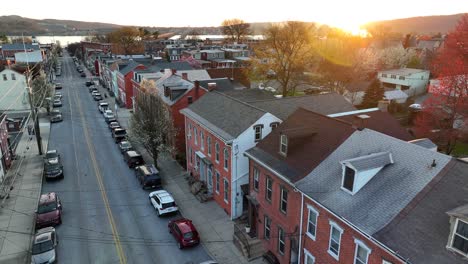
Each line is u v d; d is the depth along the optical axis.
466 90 29.42
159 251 21.91
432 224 12.46
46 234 21.80
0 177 31.12
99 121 55.66
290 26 55.12
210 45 151.25
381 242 12.83
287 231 19.42
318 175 17.89
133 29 175.38
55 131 49.38
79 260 20.95
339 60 73.25
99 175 33.84
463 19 34.44
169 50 122.62
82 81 101.06
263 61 58.69
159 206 25.83
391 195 14.42
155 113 33.75
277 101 30.47
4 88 59.12
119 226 24.72
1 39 169.00
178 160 37.56
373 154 16.31
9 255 21.58
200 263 18.78
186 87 39.19
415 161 15.25
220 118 28.05
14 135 47.00
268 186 21.20
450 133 31.22
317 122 21.77
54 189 30.72
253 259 21.17
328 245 16.27
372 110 27.20
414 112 46.16
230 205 25.62
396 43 112.25
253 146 24.80
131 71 63.12
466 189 12.95
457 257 11.12
